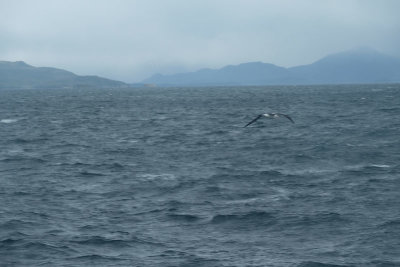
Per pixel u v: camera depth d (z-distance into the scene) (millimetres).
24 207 61781
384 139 121188
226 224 54125
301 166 88562
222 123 182375
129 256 45312
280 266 42750
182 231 52156
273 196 66375
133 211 59812
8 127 175750
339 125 159000
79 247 47375
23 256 45094
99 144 126000
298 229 51969
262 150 108625
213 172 84188
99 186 74562
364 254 45000
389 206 59969
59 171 87062
